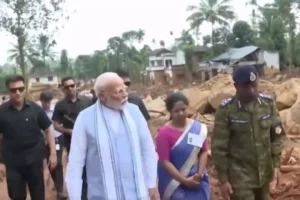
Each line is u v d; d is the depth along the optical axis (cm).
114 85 448
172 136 530
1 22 3078
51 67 9650
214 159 519
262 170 512
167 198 534
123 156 442
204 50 7050
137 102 753
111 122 449
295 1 5703
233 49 6688
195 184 527
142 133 462
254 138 506
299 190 743
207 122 2006
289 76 4884
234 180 516
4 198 919
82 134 449
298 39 5809
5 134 682
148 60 9044
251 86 493
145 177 460
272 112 513
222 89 2305
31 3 3102
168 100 537
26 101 695
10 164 685
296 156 960
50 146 709
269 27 6569
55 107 875
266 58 6556
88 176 450
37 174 697
